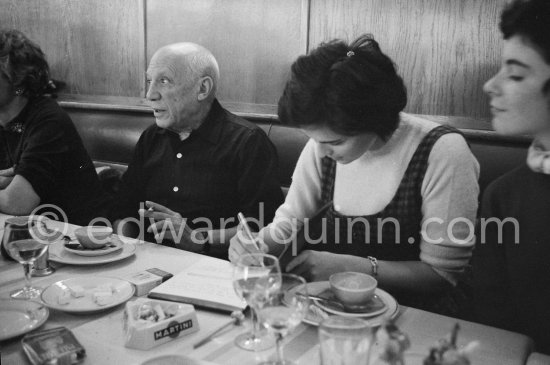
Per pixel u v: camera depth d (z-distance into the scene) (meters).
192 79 2.02
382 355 0.77
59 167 2.24
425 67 2.40
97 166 3.16
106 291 1.16
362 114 1.26
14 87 2.21
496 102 1.41
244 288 0.92
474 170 1.39
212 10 2.97
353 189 1.51
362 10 2.53
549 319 1.32
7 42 2.20
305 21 2.68
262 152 2.05
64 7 3.54
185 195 2.09
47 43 3.66
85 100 3.57
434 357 0.70
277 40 2.80
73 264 1.38
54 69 3.67
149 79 2.06
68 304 1.12
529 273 1.35
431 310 1.42
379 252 1.50
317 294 1.18
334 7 2.60
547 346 1.32
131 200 2.19
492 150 2.07
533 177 1.34
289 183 2.52
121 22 3.33
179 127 2.09
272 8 2.78
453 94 2.35
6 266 1.39
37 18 3.66
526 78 1.33
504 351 0.99
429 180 1.39
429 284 1.35
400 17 2.43
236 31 2.92
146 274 1.29
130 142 3.11
